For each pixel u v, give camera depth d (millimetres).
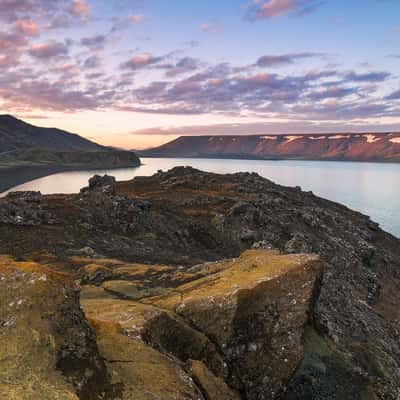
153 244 59438
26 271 12641
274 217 89250
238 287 25016
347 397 25562
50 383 10492
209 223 78625
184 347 21000
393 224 163625
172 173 152750
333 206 149500
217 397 15891
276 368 23000
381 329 46281
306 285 26594
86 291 30047
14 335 11211
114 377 12414
